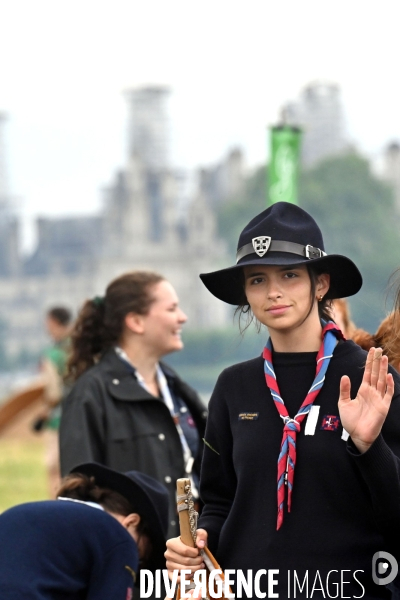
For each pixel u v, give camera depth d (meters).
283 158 28.69
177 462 9.33
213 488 6.69
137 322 9.62
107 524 6.91
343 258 6.17
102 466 7.64
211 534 6.55
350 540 6.02
